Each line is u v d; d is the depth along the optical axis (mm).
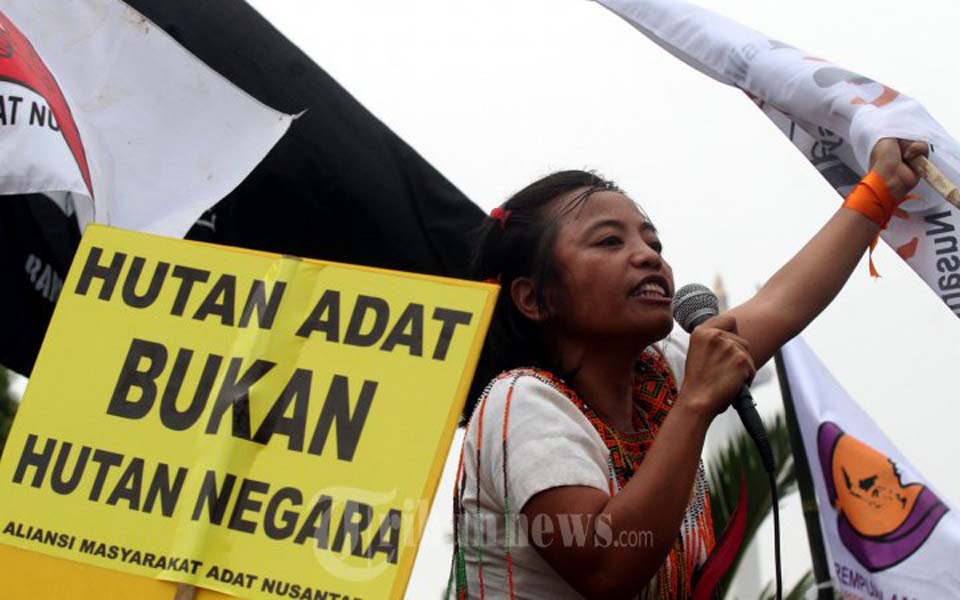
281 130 3891
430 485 2301
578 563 2512
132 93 3889
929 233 3143
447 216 4605
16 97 3482
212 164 3859
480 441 2729
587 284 2840
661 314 2830
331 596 2256
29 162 3445
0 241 3959
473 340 2391
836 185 3314
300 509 2324
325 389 2400
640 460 2832
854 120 3156
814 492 4449
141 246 2590
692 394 2588
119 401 2471
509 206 3014
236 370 2447
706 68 3404
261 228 4434
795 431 4461
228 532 2326
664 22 3451
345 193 4504
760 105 3398
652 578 2705
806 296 3029
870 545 4250
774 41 3344
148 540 2354
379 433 2350
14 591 2355
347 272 2486
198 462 2393
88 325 2535
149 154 3852
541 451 2602
